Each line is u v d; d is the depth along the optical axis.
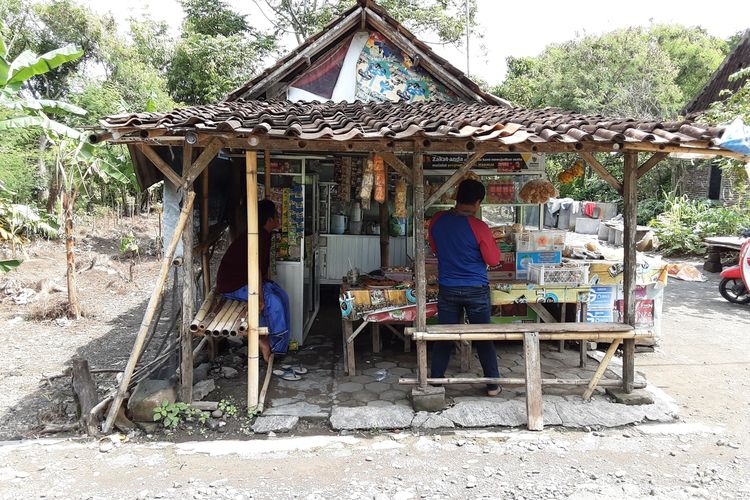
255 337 4.41
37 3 17.84
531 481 3.49
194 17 20.59
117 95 14.59
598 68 19.88
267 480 3.52
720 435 4.12
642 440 4.04
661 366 5.76
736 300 8.96
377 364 5.68
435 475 3.57
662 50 20.89
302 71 7.22
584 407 4.48
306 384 5.10
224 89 17.66
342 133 3.91
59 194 10.79
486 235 4.61
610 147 4.03
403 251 7.82
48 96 18.97
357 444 3.99
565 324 4.59
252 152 4.29
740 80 15.41
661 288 6.11
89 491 3.38
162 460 3.76
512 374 5.36
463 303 4.70
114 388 5.09
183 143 4.20
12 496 3.31
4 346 6.64
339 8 18.86
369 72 7.27
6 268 7.51
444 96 7.32
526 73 25.70
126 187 15.69
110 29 19.52
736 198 15.25
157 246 13.61
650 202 18.23
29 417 4.57
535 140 3.82
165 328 7.48
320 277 7.99
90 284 10.21
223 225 6.47
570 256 6.20
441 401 4.43
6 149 11.66
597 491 3.37
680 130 4.23
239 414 4.44
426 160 6.64
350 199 7.59
